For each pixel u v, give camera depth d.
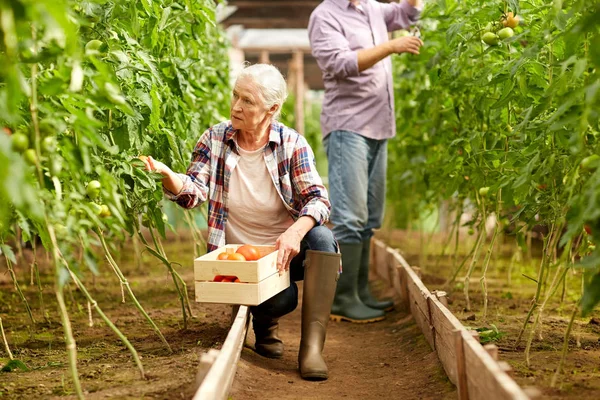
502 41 3.04
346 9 4.27
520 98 3.01
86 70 2.29
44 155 2.03
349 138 4.22
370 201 4.45
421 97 4.36
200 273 2.74
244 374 2.70
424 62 4.59
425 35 4.30
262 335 3.16
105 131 2.73
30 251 6.26
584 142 2.30
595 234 2.03
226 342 2.37
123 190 2.72
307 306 2.95
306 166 3.07
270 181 3.08
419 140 5.28
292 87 12.15
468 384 2.18
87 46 2.50
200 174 3.07
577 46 2.48
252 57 12.84
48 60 2.19
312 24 4.30
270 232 3.15
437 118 4.34
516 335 3.15
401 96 5.59
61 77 1.97
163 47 3.41
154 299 4.34
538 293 2.89
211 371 2.07
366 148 4.27
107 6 2.63
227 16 9.77
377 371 3.06
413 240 7.72
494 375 1.85
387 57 4.39
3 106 1.86
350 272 4.24
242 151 3.08
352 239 4.22
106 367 2.61
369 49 4.07
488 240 7.27
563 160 2.60
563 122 2.25
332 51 4.15
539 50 2.70
